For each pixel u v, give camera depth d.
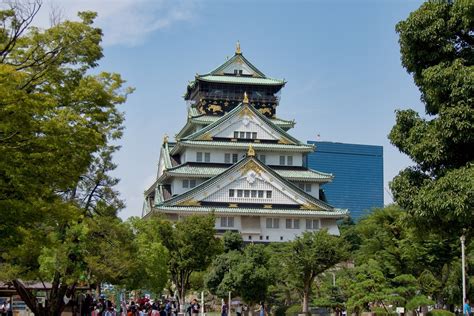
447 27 30.06
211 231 88.81
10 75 26.97
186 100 160.75
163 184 136.50
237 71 148.50
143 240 73.56
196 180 131.88
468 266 69.44
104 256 51.28
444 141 29.17
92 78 39.31
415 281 65.38
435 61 30.72
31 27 35.91
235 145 133.25
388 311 68.31
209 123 141.50
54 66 34.66
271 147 134.75
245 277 76.00
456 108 28.23
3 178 27.92
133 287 72.56
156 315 57.69
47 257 44.97
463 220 27.80
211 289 82.94
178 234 87.62
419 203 29.17
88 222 47.69
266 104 148.50
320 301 73.69
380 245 73.56
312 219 129.62
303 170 137.12
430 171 30.80
